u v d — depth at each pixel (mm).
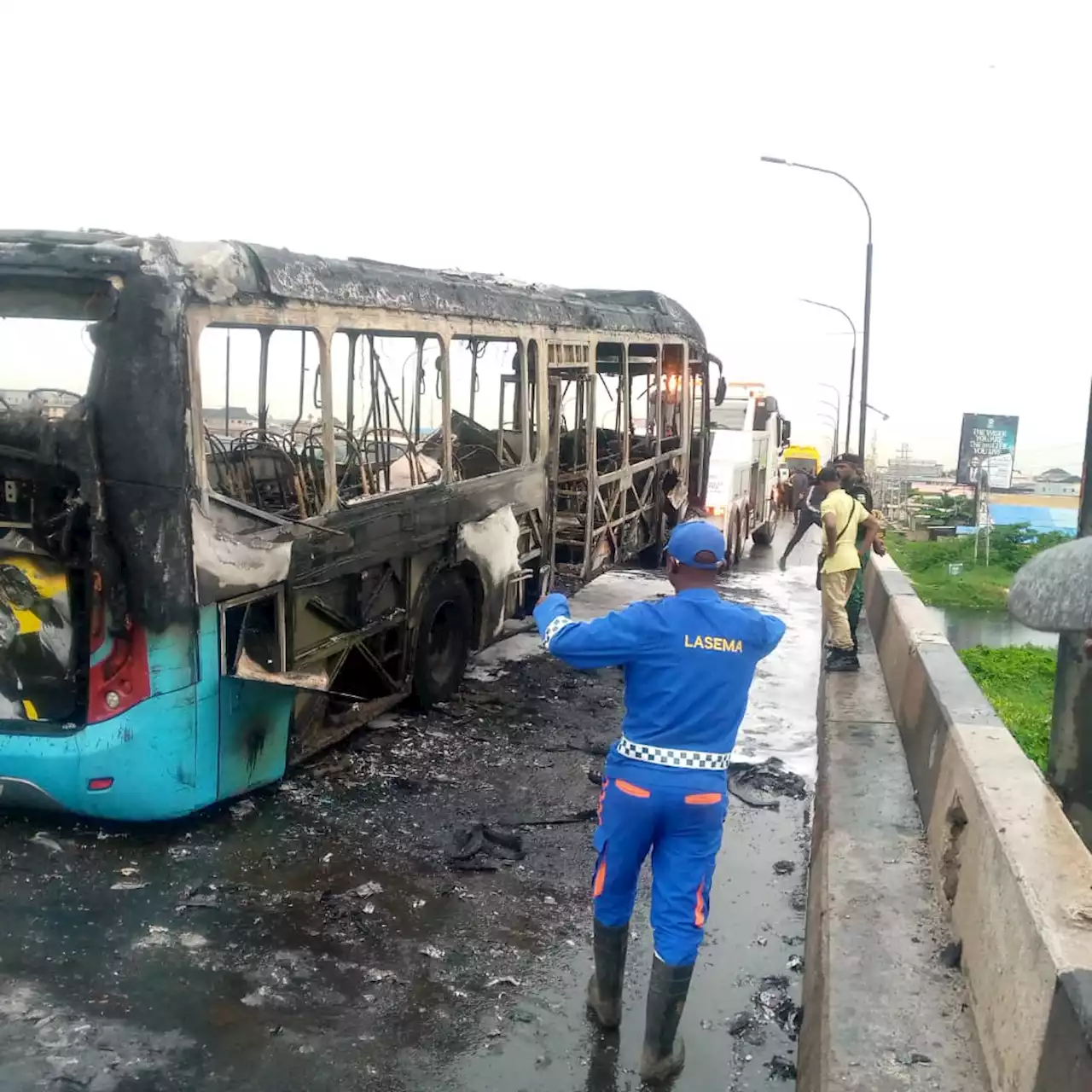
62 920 4711
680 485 13977
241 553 5449
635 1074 3893
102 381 5000
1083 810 4262
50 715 5355
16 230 5176
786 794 6723
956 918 4020
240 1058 3855
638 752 3818
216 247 5320
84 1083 3664
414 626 7465
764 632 3865
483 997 4324
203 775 5469
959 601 21578
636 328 11734
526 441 9023
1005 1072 3045
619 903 4012
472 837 5762
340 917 4867
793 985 4547
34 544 5141
